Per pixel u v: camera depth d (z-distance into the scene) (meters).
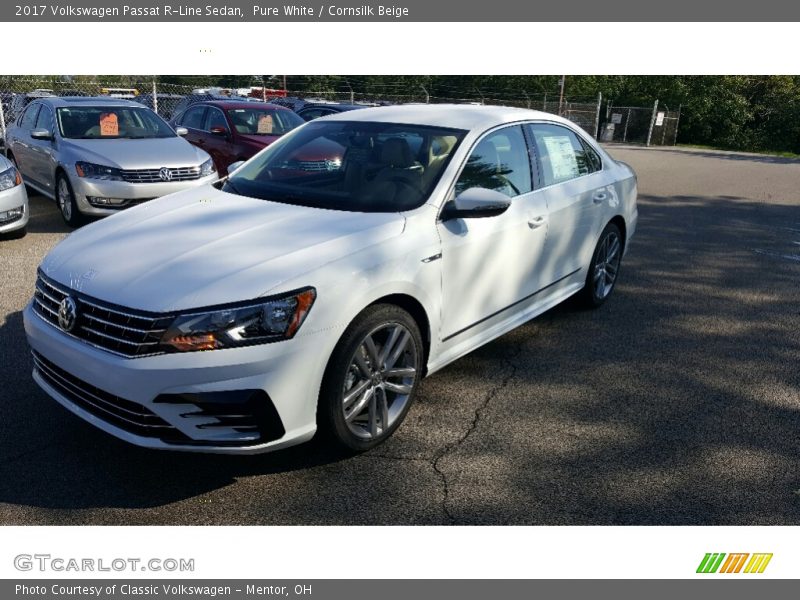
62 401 2.98
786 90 37.16
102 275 2.86
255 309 2.66
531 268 4.22
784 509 2.92
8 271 5.86
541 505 2.89
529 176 4.25
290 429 2.81
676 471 3.17
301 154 4.03
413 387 3.38
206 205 3.62
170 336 2.59
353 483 3.00
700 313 5.49
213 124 10.50
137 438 2.69
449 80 38.81
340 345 2.92
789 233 9.02
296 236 3.08
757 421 3.68
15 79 19.64
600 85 38.66
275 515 2.78
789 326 5.24
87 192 7.39
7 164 6.99
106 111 8.57
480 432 3.46
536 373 4.20
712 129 37.81
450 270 3.46
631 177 5.62
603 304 5.62
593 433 3.49
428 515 2.81
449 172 3.61
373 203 3.50
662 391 4.01
